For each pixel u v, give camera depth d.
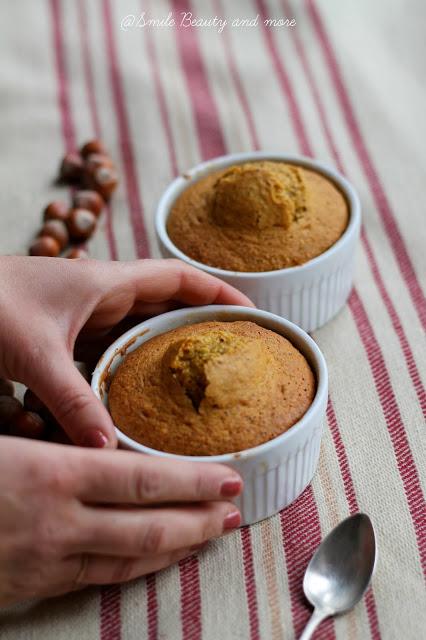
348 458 0.47
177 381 0.43
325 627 0.41
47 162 0.64
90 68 0.71
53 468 0.39
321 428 0.44
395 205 0.60
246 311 0.47
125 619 0.42
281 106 0.68
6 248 0.58
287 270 0.50
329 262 0.50
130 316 0.49
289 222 0.51
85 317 0.45
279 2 0.77
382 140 0.64
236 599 0.42
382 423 0.48
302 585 0.42
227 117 0.67
